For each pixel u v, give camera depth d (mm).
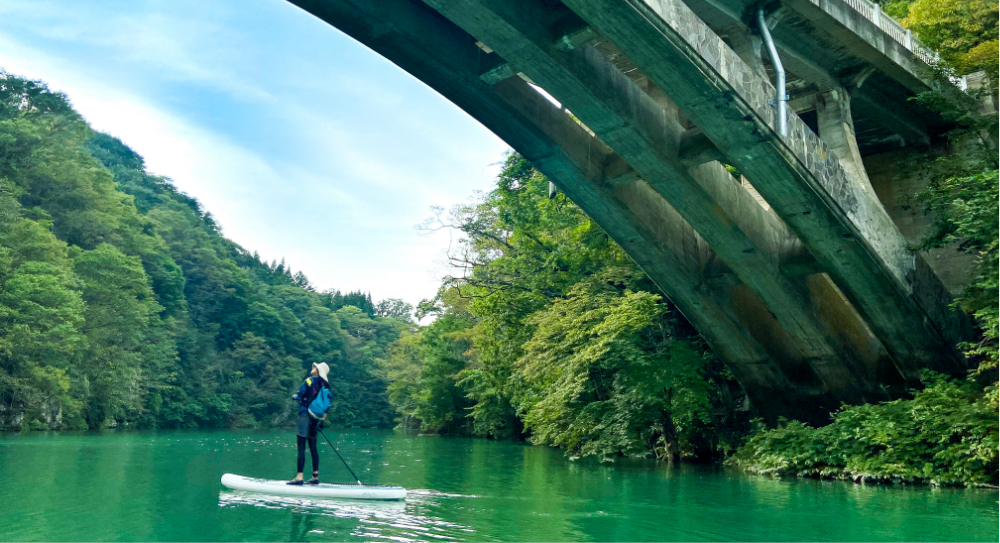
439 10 11766
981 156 15531
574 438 20344
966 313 15141
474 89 13992
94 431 38906
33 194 48812
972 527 8086
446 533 6980
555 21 12117
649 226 16234
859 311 15680
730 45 14969
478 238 29641
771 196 13992
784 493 11312
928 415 13305
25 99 49000
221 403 65938
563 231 24016
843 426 14328
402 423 69438
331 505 8695
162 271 65188
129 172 90625
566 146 15078
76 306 39688
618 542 6879
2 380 36188
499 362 27438
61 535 6609
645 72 12211
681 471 15484
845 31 14523
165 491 9875
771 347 17516
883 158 19219
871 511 9328
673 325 20250
